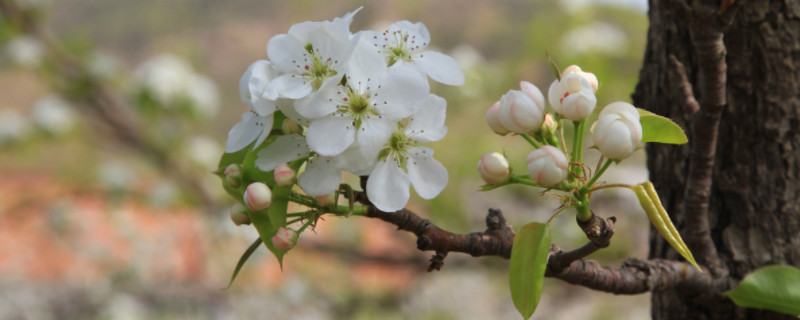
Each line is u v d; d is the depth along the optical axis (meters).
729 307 0.70
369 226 3.01
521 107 0.57
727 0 0.59
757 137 0.69
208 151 2.10
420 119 0.58
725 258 0.70
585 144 1.97
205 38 6.48
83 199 3.51
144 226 3.21
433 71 0.58
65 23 6.81
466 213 2.01
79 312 2.81
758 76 0.68
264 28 6.42
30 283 2.99
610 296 2.32
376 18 4.04
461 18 5.61
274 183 0.59
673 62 0.71
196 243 2.90
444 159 1.86
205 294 2.83
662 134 0.58
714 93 0.63
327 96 0.56
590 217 0.58
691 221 0.69
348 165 0.57
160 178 2.46
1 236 3.35
